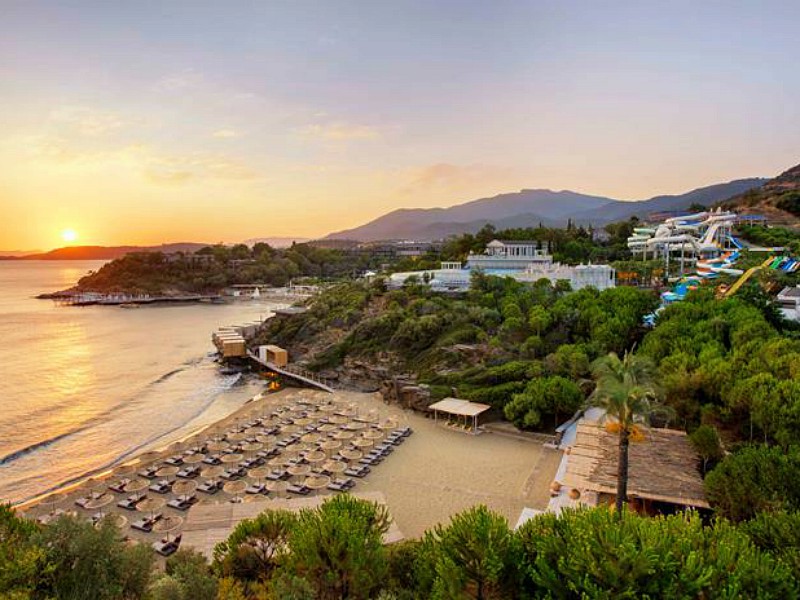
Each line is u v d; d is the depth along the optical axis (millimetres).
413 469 49812
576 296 86688
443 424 63812
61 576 17422
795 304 78188
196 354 124312
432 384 73875
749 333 54500
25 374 101875
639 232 162625
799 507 26969
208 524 36250
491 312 87500
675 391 49250
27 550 16953
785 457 29453
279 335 115250
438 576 21625
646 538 19844
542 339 78562
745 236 152875
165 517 38344
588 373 66188
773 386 41188
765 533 23016
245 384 94688
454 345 82688
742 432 44188
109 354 124250
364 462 51031
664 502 36750
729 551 19203
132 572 18750
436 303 99625
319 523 23156
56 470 55125
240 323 185250
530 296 92250
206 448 55312
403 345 90062
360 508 26406
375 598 22547
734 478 30453
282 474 48312
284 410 69562
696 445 40406
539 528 23359
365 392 84500
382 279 121688
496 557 20453
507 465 50500
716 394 47344
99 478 49500
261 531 26500
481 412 62406
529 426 59625
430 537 24906
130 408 78750
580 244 155875
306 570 22156
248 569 25719
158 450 56812
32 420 72312
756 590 18016
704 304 70062
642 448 41938
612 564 18484
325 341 104938
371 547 23219
